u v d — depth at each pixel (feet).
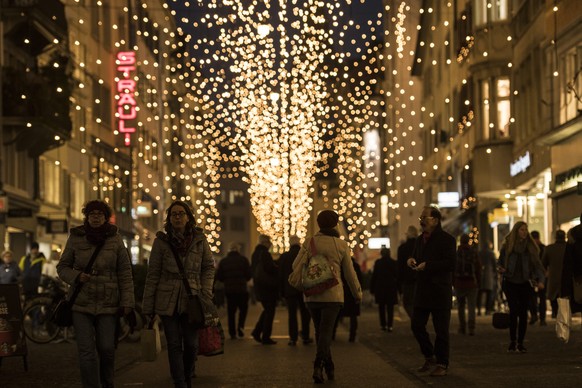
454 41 229.04
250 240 627.05
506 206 187.01
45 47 195.62
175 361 54.24
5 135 180.96
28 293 132.05
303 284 64.95
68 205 216.95
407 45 330.13
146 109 314.96
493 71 190.49
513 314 81.51
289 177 238.07
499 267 81.87
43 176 200.23
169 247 54.44
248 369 75.00
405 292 108.68
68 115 193.16
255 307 256.93
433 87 273.54
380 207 363.76
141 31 306.35
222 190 617.62
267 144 227.81
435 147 270.05
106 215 52.95
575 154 143.13
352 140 424.05
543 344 88.99
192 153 458.91
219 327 57.31
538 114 163.53
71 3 217.77
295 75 220.84
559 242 103.65
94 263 52.19
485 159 190.49
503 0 190.08
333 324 65.00
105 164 254.88
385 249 119.85
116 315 52.49
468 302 104.78
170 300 54.13
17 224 181.06
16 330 73.92
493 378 64.13
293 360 82.64
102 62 250.57
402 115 333.01
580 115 131.75
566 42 146.20
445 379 64.49
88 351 51.55
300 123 226.38
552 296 104.47
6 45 181.37
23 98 178.19
